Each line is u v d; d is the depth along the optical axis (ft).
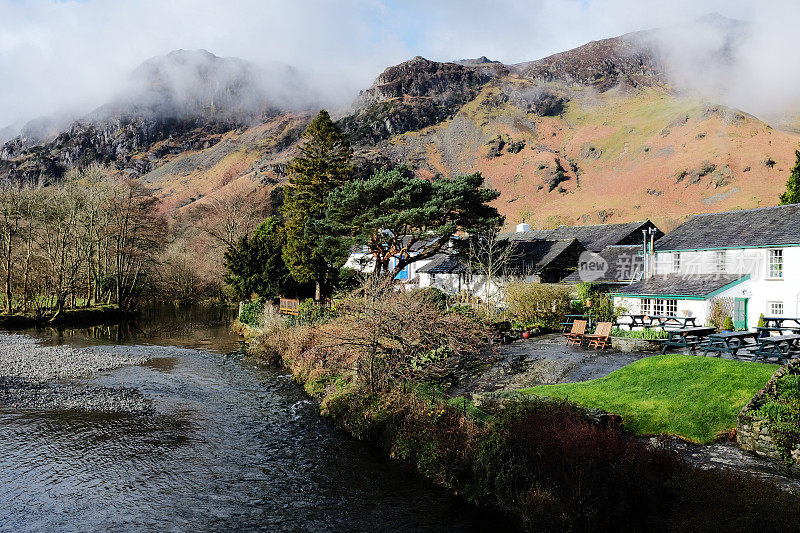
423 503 39.34
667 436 41.65
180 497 39.93
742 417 39.65
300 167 152.35
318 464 46.98
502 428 41.22
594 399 51.34
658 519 29.60
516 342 90.27
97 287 187.62
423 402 53.47
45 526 34.94
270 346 103.04
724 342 63.52
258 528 35.47
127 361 95.81
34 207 154.71
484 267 120.98
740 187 482.28
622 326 101.71
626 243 141.38
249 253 153.99
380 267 127.75
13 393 67.15
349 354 64.64
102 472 44.19
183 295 244.22
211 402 67.77
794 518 26.22
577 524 31.42
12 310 147.23
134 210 184.03
